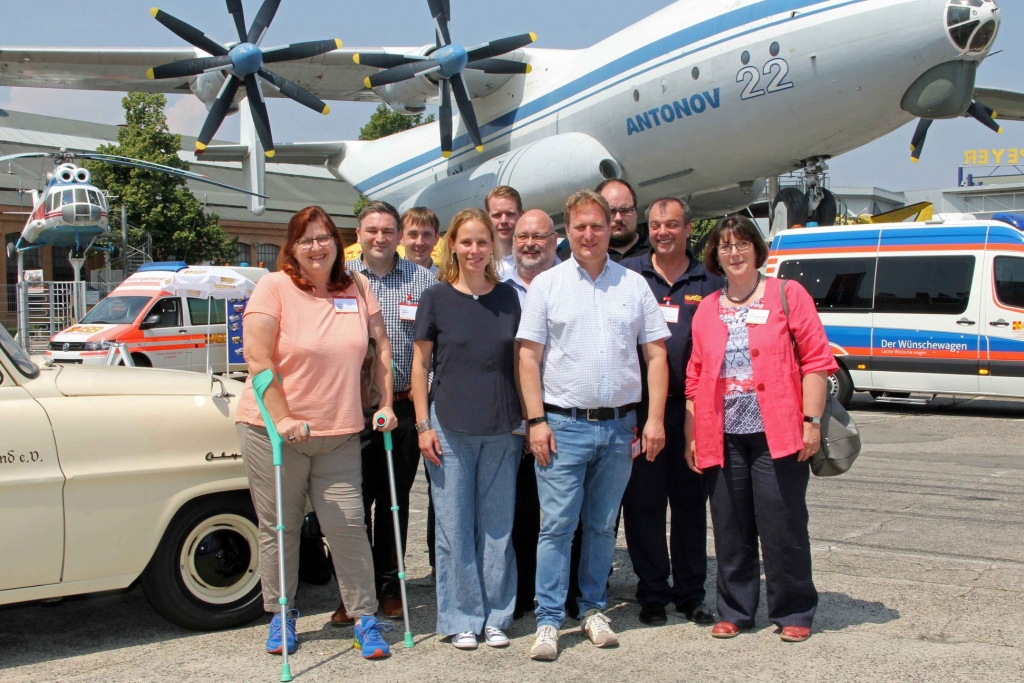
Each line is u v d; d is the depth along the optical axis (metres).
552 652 3.32
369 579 3.48
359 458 3.54
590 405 3.44
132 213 33.31
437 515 3.55
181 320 15.01
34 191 25.53
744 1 12.62
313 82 19.92
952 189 45.50
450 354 3.49
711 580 4.45
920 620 3.69
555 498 3.47
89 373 3.64
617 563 4.85
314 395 3.39
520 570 3.96
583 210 3.43
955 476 7.15
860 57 11.40
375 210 4.10
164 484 3.50
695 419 3.65
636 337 3.57
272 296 3.42
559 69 16.89
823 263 11.74
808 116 12.22
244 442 3.45
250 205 23.97
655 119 14.06
